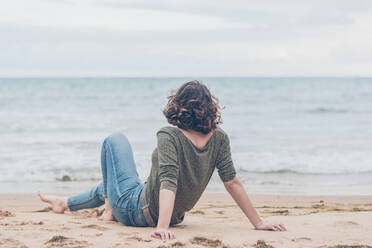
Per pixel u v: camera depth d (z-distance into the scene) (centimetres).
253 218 352
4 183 862
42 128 1770
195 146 304
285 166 1064
